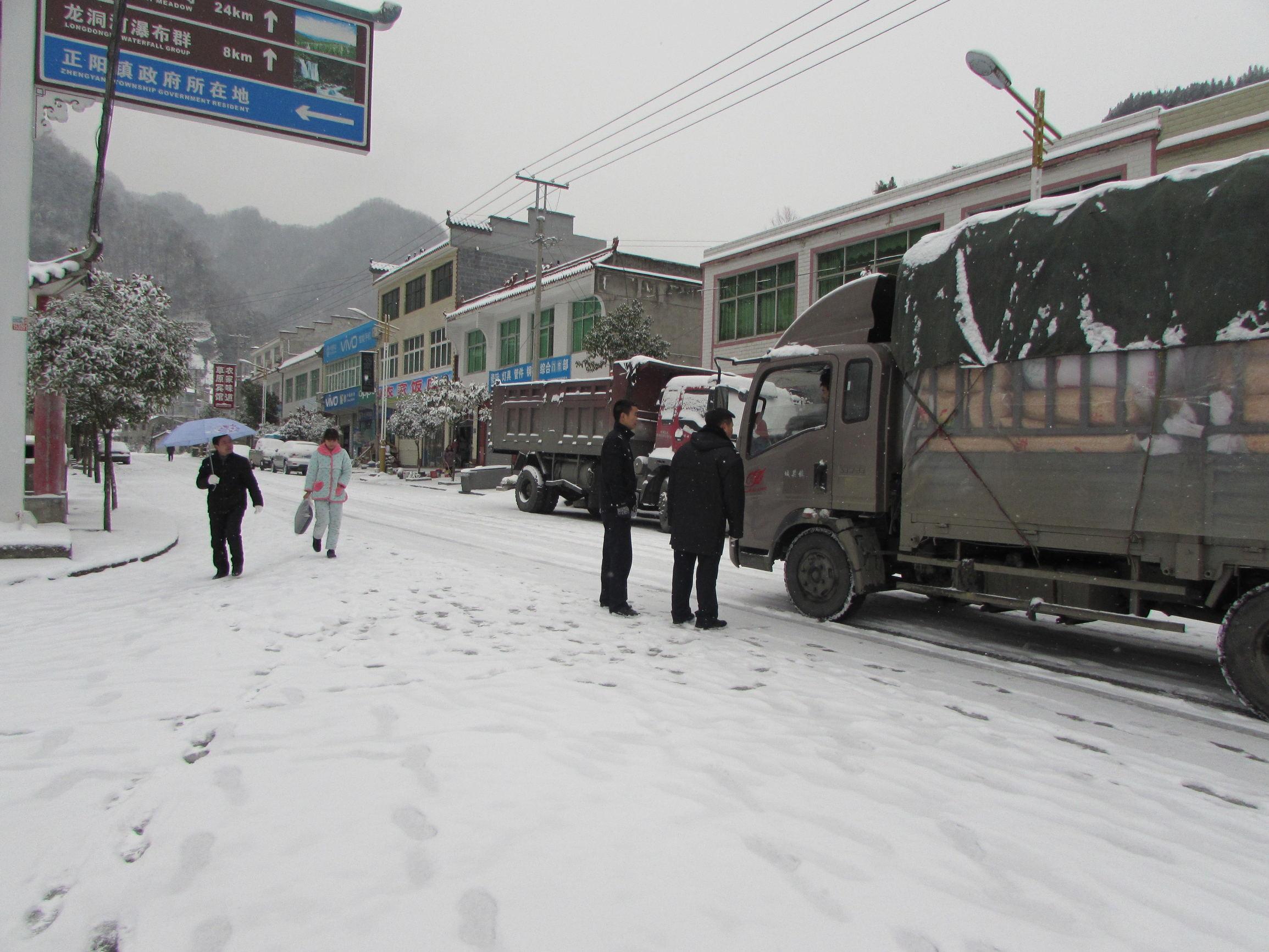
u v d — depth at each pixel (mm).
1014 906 2527
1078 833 3121
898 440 7109
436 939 2191
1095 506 5449
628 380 16297
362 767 3369
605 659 5449
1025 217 5922
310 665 5031
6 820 2908
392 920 2273
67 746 3625
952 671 5777
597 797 3139
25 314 11016
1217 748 4359
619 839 2799
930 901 2520
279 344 78062
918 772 3660
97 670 4930
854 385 7289
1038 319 5742
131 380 12812
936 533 6477
